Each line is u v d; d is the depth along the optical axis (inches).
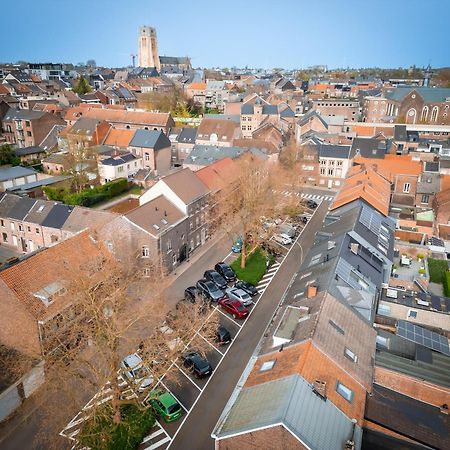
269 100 6412.4
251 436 985.5
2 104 4877.0
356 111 6210.6
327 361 1160.8
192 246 2591.0
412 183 3068.4
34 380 1482.5
